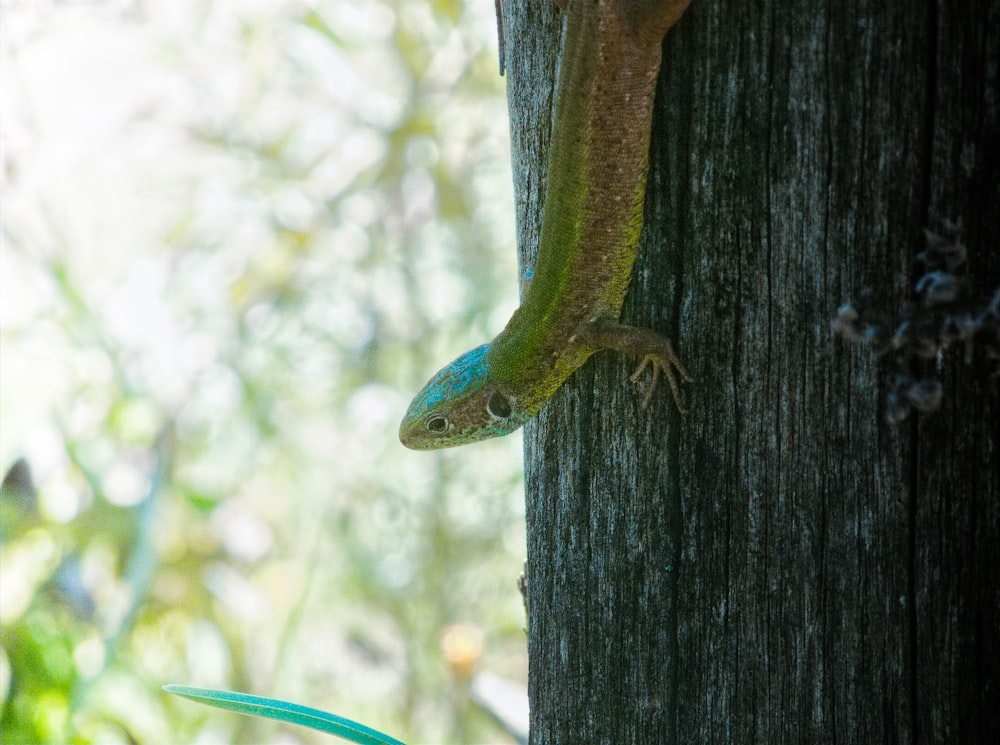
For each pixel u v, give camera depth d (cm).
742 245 232
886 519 225
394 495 962
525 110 287
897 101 217
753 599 237
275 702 287
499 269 951
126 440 840
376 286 976
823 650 231
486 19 952
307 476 971
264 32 970
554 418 277
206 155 974
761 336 232
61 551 766
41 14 909
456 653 808
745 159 230
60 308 799
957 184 216
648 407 249
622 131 250
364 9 977
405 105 962
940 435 221
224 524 987
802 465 230
